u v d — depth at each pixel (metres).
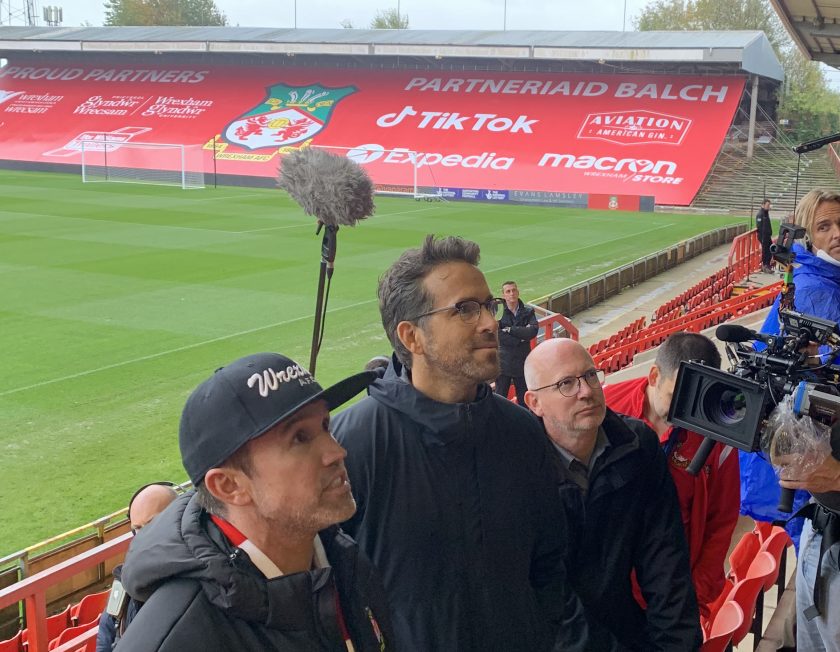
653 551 2.86
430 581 2.29
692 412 2.37
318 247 24.86
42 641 3.75
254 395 1.65
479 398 2.40
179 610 1.56
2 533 8.09
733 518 3.27
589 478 2.83
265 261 22.47
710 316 13.09
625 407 3.38
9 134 50.31
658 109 42.47
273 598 1.59
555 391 2.78
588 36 46.50
